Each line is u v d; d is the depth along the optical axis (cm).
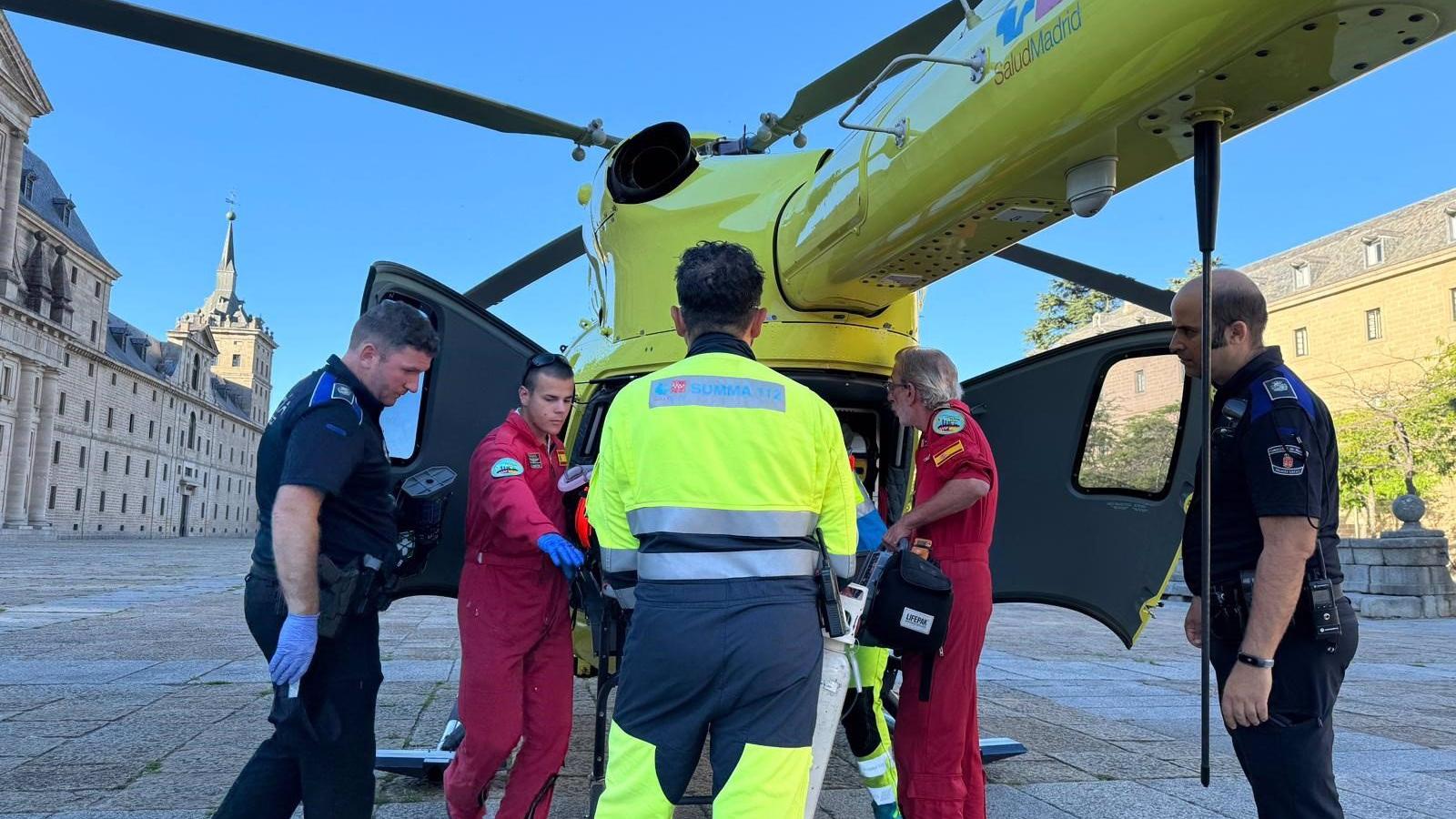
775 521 192
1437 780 418
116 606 1144
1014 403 418
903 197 235
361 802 233
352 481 238
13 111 5603
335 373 242
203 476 9219
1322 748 210
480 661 287
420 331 247
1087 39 165
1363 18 135
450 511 352
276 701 221
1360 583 1518
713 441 194
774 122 393
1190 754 454
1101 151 187
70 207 6719
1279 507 202
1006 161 199
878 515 336
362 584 231
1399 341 3259
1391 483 2592
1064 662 816
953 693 271
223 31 331
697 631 184
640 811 185
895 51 350
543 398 306
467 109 405
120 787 363
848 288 304
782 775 182
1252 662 202
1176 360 391
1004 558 412
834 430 205
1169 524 381
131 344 8019
